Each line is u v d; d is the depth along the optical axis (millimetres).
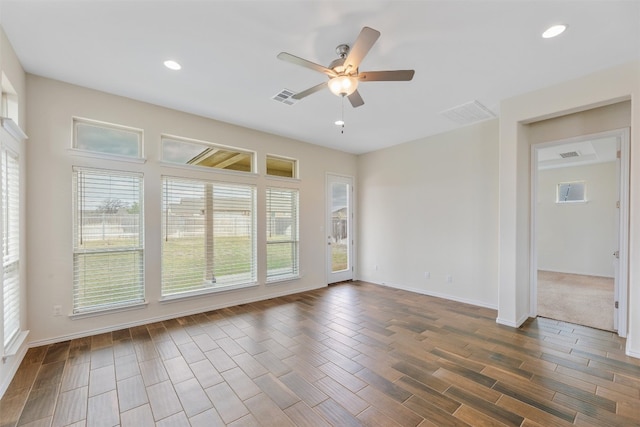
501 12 2037
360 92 3273
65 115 3061
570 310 4043
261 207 4680
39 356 2695
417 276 5129
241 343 3014
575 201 6887
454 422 1843
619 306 3164
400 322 3613
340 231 5945
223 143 4258
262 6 1974
